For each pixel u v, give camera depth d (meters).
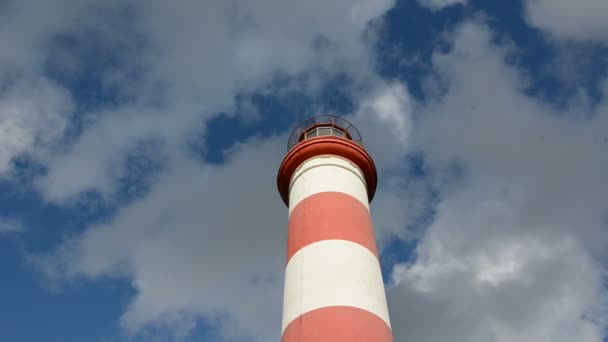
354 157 17.42
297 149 17.52
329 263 13.48
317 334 11.95
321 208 15.13
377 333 12.12
